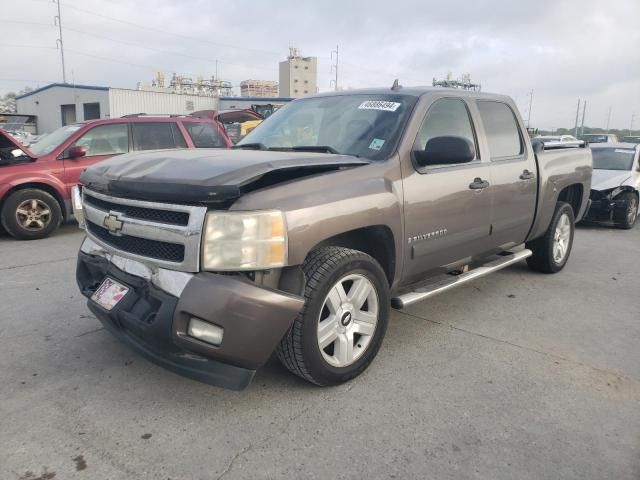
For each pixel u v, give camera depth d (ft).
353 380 11.27
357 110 13.51
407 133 12.34
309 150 12.46
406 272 12.42
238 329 8.88
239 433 9.27
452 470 8.45
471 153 11.56
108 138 27.78
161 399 10.32
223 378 9.34
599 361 12.63
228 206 9.00
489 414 10.11
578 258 23.61
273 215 9.12
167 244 9.45
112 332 10.69
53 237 26.16
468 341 13.64
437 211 12.78
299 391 10.74
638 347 13.53
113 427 9.36
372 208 10.82
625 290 18.53
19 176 24.81
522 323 15.05
